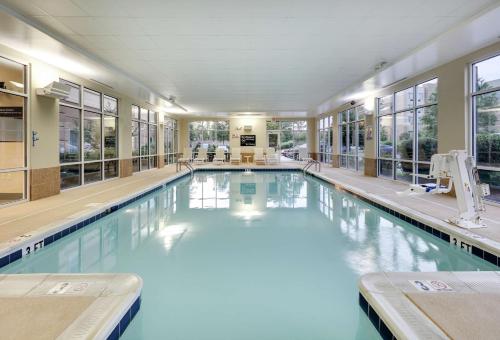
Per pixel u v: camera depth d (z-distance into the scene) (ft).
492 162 17.65
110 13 13.88
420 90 24.52
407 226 16.24
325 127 53.83
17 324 6.40
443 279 8.45
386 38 17.16
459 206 13.84
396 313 6.79
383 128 31.63
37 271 10.73
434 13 14.11
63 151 22.88
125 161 33.24
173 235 14.74
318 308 8.21
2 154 17.62
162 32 16.10
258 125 59.41
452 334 6.05
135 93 31.48
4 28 14.42
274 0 12.94
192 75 25.40
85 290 7.89
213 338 6.94
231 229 15.71
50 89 19.27
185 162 44.80
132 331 7.19
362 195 22.68
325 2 13.14
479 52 17.95
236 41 17.52
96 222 16.92
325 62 21.71
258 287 9.40
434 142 22.89
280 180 36.58
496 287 8.03
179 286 9.50
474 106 18.88
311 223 16.84
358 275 10.26
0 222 14.16
